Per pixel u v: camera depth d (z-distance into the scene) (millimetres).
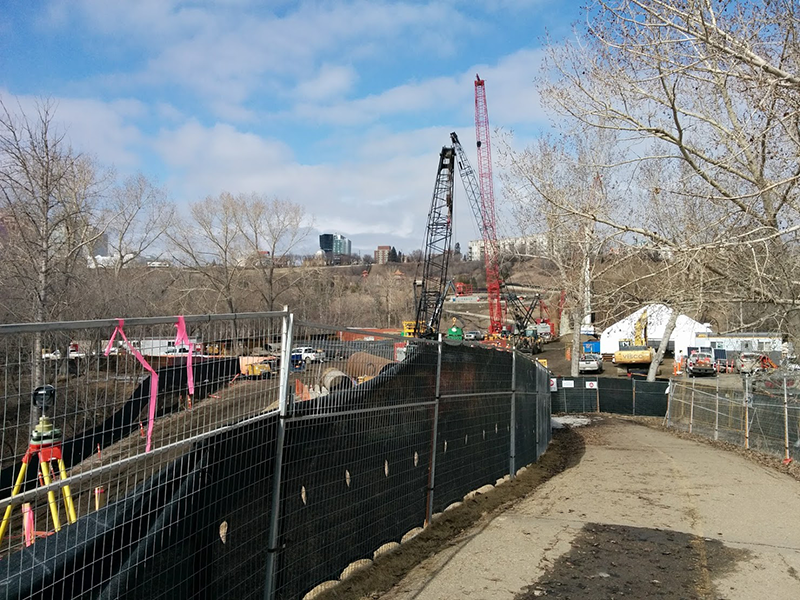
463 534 6484
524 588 4887
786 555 5816
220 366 3463
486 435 8742
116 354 2787
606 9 12336
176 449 3104
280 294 57375
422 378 6383
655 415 30609
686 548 6020
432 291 61000
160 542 2910
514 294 58562
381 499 5367
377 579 4934
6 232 23328
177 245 50156
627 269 12414
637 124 10867
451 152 60750
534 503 8211
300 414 4191
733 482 9953
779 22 9203
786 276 11109
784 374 13289
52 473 2688
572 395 32500
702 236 12016
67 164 26812
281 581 3943
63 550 2516
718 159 10695
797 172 9344
